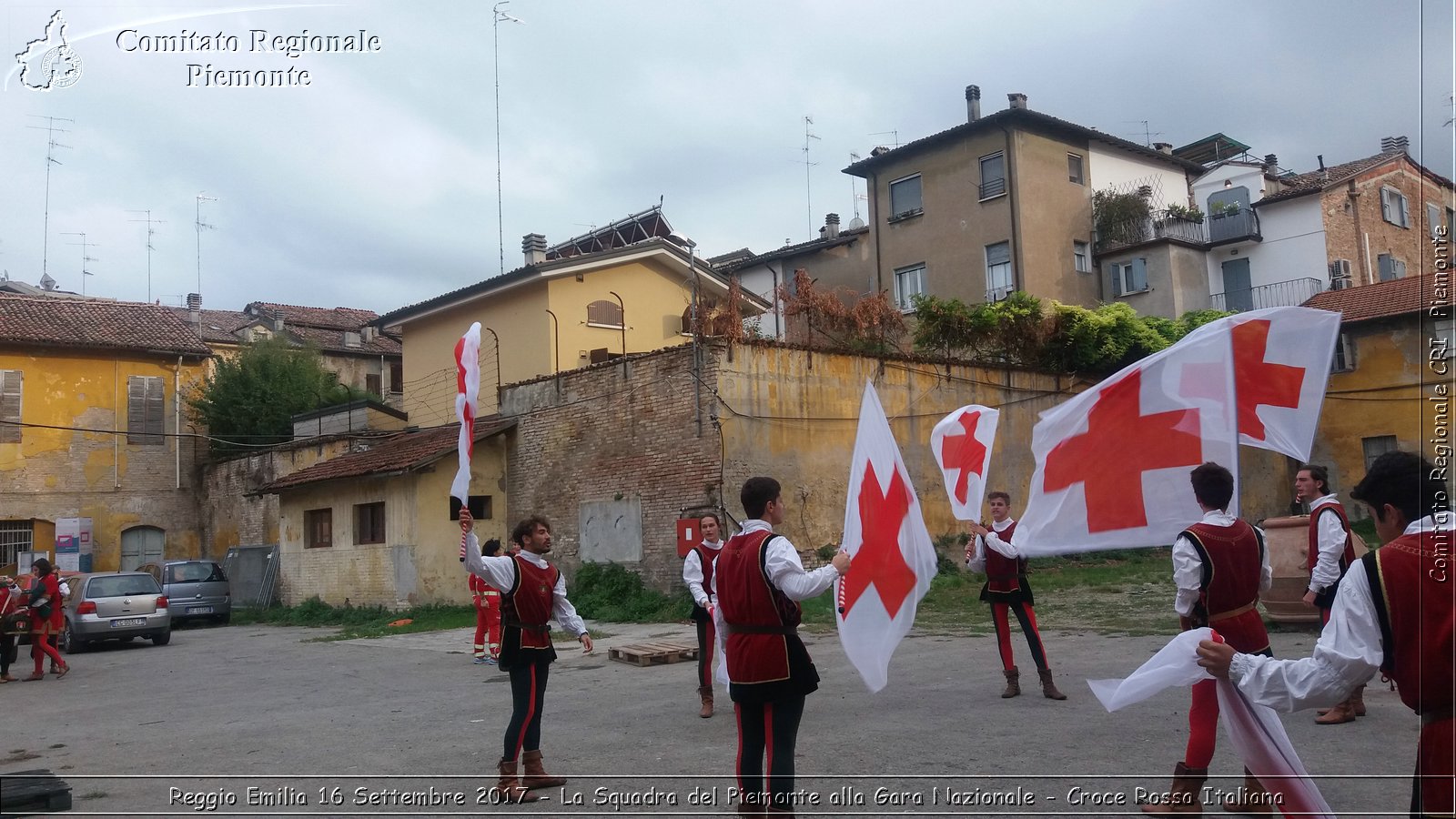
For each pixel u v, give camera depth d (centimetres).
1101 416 604
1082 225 3438
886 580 534
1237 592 527
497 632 1462
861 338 2361
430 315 2983
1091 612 1521
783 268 3941
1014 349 2508
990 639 1300
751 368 1908
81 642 1920
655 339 2816
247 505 3238
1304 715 761
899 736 745
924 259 3503
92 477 3362
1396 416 2797
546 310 2628
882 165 3650
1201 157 4175
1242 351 591
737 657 490
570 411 2162
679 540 1845
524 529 663
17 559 3219
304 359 3694
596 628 1739
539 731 661
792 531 1911
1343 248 3322
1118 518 593
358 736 879
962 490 841
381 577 2311
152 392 3506
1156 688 450
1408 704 318
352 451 2734
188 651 1862
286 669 1464
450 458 2275
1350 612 327
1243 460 2870
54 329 3350
